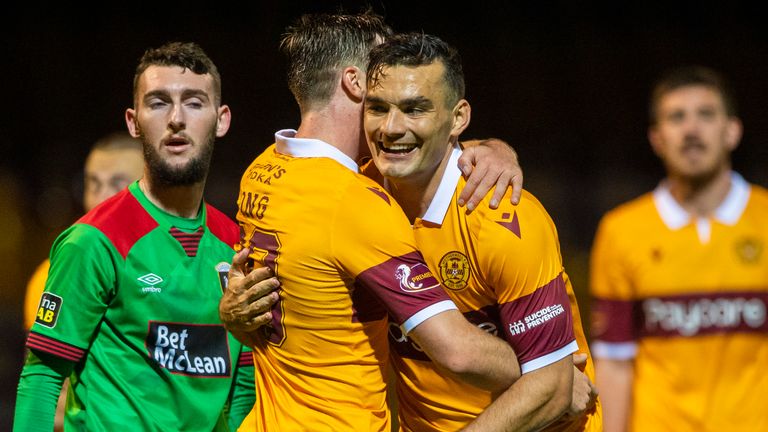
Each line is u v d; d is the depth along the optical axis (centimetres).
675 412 1580
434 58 973
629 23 4131
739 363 1573
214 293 1163
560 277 1013
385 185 1062
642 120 4041
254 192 1032
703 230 1606
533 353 989
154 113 1138
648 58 4088
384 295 958
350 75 1031
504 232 977
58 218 3644
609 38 4131
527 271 980
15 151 3950
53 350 1079
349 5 3109
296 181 986
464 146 1097
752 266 1593
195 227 1178
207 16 4081
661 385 1595
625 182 3828
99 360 1109
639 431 1605
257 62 3984
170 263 1143
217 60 4009
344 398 995
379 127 973
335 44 1030
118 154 1459
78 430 1108
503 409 976
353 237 953
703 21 4103
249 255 1036
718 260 1596
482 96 4072
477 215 995
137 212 1147
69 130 4009
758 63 4019
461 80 1006
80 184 2353
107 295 1105
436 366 1057
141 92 1148
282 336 1005
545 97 4075
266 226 1002
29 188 3756
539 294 987
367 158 1103
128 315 1113
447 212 1019
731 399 1569
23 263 3503
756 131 3919
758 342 1577
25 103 4028
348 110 1040
